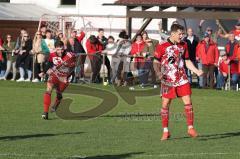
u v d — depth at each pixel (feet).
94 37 156.35
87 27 206.80
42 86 149.28
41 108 111.34
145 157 67.77
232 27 187.32
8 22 203.41
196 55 150.82
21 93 135.54
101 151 71.31
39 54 158.20
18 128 88.63
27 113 104.78
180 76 80.18
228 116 105.50
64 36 160.76
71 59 101.19
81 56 156.04
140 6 180.96
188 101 80.64
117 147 74.23
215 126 93.61
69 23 203.92
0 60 166.30
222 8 176.24
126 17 183.73
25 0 218.79
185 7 180.04
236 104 123.24
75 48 157.58
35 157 66.90
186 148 74.02
